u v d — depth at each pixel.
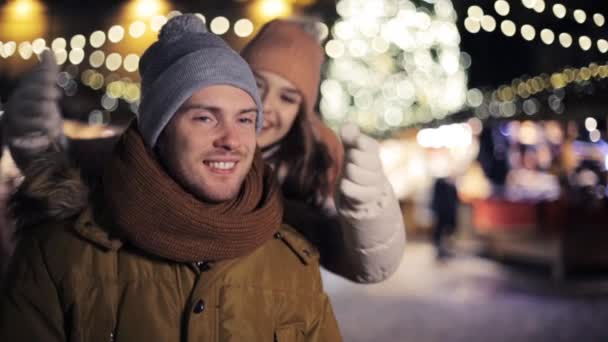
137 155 1.97
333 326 2.23
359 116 16.27
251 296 2.04
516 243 12.94
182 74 1.98
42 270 2.01
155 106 1.99
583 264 11.84
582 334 8.36
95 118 6.46
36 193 2.12
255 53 2.65
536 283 11.61
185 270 2.00
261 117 2.12
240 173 2.01
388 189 2.15
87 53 4.05
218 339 1.97
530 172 17.22
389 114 16.89
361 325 8.77
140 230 1.93
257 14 3.66
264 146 2.61
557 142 16.36
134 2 3.57
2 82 3.72
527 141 17.31
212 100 1.96
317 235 2.40
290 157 2.61
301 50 2.66
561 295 10.96
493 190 16.22
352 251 2.24
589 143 15.12
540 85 12.80
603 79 13.62
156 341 1.94
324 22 3.84
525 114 15.87
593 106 14.42
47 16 3.51
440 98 16.30
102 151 2.49
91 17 3.56
